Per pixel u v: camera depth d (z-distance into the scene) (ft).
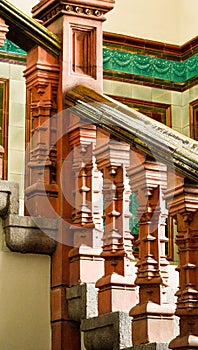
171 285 16.10
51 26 17.56
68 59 16.99
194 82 31.24
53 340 15.87
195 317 13.20
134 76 31.04
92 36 17.34
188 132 31.17
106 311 14.75
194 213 13.44
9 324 15.65
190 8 31.83
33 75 16.96
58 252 16.11
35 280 16.06
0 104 27.94
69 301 15.79
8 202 15.88
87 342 15.07
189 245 13.39
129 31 31.35
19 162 27.66
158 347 13.33
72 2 17.21
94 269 15.87
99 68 17.25
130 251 15.01
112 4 17.54
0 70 28.22
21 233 15.81
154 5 32.07
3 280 15.78
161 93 31.37
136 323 14.01
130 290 14.83
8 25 16.79
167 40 31.89
